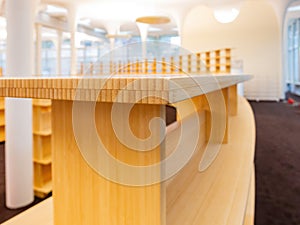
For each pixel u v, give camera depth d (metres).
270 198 1.85
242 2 7.91
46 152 2.58
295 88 11.53
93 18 9.59
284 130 4.04
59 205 0.56
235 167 0.89
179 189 0.71
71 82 0.45
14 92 0.52
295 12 10.05
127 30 12.85
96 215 0.52
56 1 7.18
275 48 8.73
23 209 2.20
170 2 7.71
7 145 2.20
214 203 0.64
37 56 9.05
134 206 0.48
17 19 2.06
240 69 7.39
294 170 2.38
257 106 7.07
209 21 9.37
